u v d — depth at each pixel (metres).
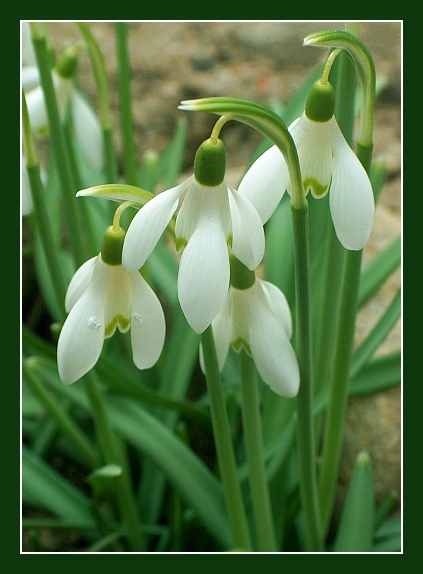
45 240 0.31
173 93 0.55
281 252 0.36
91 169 0.42
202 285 0.23
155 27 0.57
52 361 0.34
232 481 0.29
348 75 0.28
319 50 0.57
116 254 0.25
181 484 0.32
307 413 0.27
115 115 0.55
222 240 0.24
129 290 0.25
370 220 0.25
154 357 0.26
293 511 0.33
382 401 0.36
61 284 0.32
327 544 0.36
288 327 0.26
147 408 0.36
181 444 0.32
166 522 0.36
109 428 0.32
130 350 0.38
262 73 0.57
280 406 0.34
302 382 0.27
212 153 0.24
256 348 0.26
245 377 0.27
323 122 0.25
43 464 0.35
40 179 0.30
